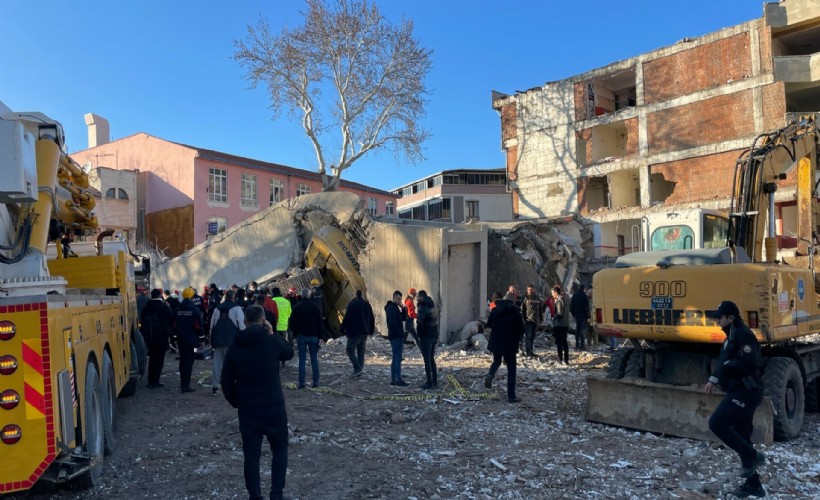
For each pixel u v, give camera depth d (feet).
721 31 111.14
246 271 76.02
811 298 27.76
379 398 32.94
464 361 47.50
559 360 45.73
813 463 21.02
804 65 104.94
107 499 18.26
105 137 150.41
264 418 16.96
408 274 60.18
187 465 21.58
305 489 19.08
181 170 125.59
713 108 111.65
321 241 65.10
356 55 107.34
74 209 31.35
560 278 69.77
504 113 147.64
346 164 112.27
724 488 18.80
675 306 25.94
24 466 14.38
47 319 14.70
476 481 19.67
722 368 18.92
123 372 28.40
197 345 36.45
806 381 27.37
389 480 19.79
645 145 120.67
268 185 139.64
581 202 130.93
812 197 33.45
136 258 42.68
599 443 24.18
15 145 16.89
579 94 132.67
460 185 192.54
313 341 36.50
